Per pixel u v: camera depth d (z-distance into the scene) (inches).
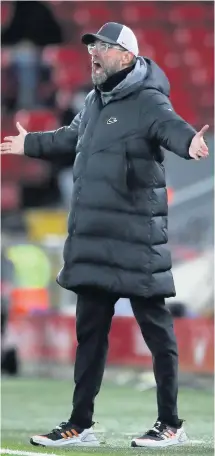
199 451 604.4
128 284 591.2
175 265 1385.3
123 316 1337.4
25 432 748.0
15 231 1688.0
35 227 1660.9
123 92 589.9
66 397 1050.7
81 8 2031.3
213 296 1325.0
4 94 1862.7
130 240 591.8
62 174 1797.5
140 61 595.5
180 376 1254.3
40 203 1815.9
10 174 1823.3
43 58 1887.3
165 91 601.3
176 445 624.4
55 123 1861.5
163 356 613.6
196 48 2021.4
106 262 592.4
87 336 616.7
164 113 581.6
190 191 1475.1
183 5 2053.4
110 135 591.8
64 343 1354.6
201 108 1955.0
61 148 631.2
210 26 2046.0
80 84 1884.8
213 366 1234.0
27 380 1240.8
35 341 1375.5
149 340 614.9
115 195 591.2
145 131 586.6
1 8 1884.8
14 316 1382.9
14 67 1866.4
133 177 589.9
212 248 1424.7
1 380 1238.3
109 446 628.1
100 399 1040.2
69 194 1781.5
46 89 1876.2
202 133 557.3
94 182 594.2
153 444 615.5
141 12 2050.9
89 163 596.7
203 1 2058.3
